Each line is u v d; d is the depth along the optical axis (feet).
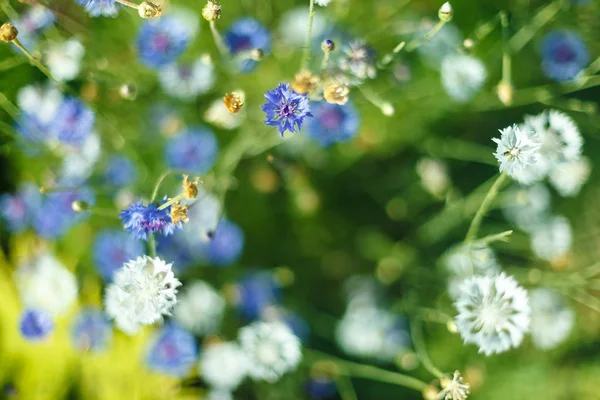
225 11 2.83
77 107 2.65
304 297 2.93
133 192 2.77
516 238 2.89
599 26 2.88
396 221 2.97
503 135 2.34
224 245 2.78
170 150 2.78
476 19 2.91
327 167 2.93
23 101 2.70
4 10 2.60
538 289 2.77
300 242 2.95
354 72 2.53
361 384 2.90
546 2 2.88
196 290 2.77
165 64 2.71
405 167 2.96
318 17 2.78
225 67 2.77
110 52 2.81
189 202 2.60
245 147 2.76
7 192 2.85
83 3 2.40
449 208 2.82
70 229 2.81
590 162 2.93
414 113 2.89
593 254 2.94
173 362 2.69
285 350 2.64
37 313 2.62
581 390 2.90
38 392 2.75
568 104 2.83
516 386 2.89
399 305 2.84
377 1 2.84
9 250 2.82
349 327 2.83
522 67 2.92
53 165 2.82
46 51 2.66
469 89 2.72
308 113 2.32
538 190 2.85
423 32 2.78
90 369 2.75
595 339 2.93
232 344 2.73
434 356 2.88
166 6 2.72
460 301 2.43
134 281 2.36
